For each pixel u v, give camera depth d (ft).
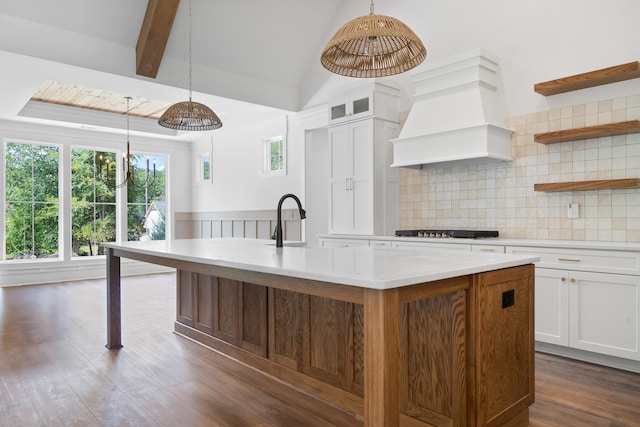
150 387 8.82
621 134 11.15
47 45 13.87
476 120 12.35
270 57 18.61
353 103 15.98
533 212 12.90
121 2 14.44
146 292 19.62
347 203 16.03
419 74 13.73
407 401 6.75
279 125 22.00
